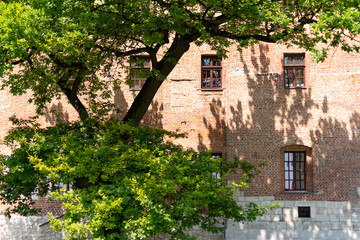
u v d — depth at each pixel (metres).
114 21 11.57
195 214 10.84
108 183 10.91
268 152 17.53
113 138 11.59
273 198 17.31
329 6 10.78
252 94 17.75
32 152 11.01
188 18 12.00
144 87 13.53
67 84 14.65
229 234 17.06
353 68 17.39
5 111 18.53
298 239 17.06
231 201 10.97
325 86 17.53
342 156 17.28
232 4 11.00
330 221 17.11
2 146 18.36
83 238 9.64
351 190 17.17
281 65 17.70
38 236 17.84
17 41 9.80
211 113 18.23
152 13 12.16
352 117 17.33
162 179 10.11
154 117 18.36
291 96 17.62
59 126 12.66
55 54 12.37
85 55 12.31
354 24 9.59
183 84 18.36
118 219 9.86
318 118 17.48
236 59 17.92
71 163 10.35
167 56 13.02
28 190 11.53
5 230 17.97
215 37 13.80
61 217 17.73
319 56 10.48
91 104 15.75
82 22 10.48
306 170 17.58
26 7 10.22
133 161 10.75
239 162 12.74
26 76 13.30
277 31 12.04
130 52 13.28
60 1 10.69
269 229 17.14
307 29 17.30
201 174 10.70
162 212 9.35
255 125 17.66
